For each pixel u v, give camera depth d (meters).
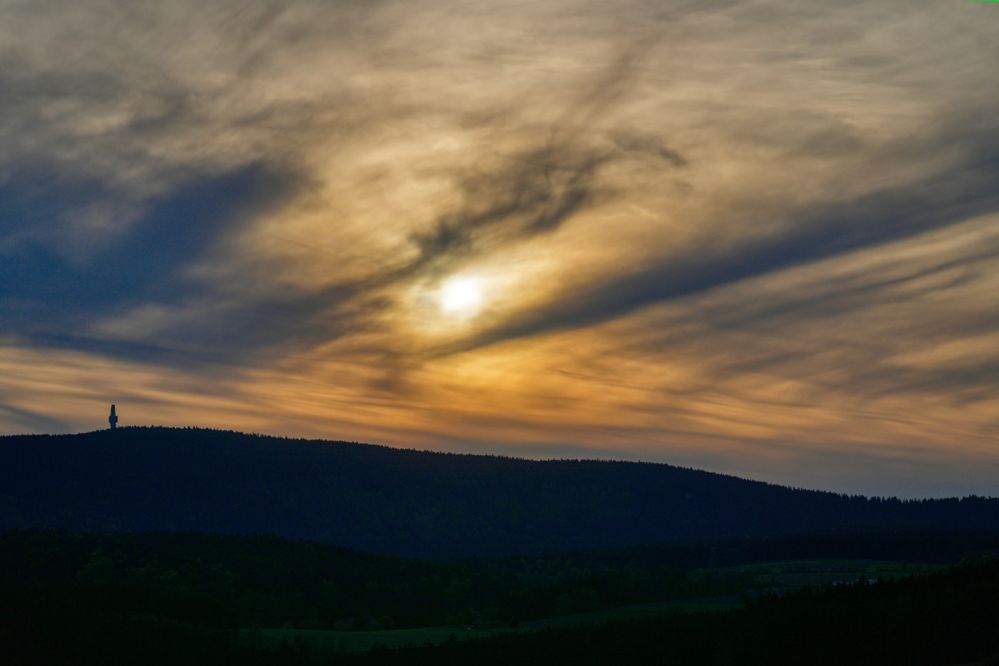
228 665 115.38
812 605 118.69
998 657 87.75
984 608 102.19
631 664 111.00
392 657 117.88
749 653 106.94
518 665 112.94
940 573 126.56
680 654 111.69
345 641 129.25
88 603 128.38
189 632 124.81
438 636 133.00
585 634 126.88
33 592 131.50
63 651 113.50
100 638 117.69
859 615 109.19
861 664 96.38
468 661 115.00
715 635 114.88
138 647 116.81
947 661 93.12
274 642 125.19
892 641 99.25
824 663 100.31
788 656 104.31
